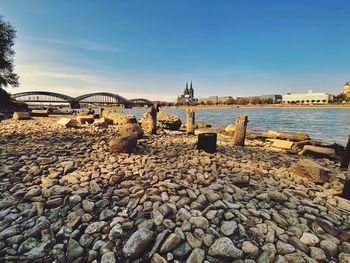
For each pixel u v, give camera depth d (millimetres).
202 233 2371
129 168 4707
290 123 26922
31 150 5809
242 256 2049
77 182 3717
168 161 5598
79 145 6895
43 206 2852
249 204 3162
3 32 22812
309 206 3254
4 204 2863
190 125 12461
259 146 9727
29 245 2104
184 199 3197
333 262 2055
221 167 5250
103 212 2744
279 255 2070
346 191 3502
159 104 11133
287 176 4719
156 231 2396
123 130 8836
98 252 2062
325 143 12219
